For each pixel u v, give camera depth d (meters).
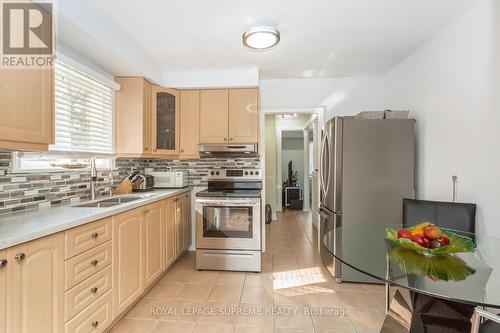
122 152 2.63
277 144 6.20
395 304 1.75
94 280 1.59
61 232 1.36
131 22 2.01
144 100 2.67
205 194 2.84
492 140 1.74
